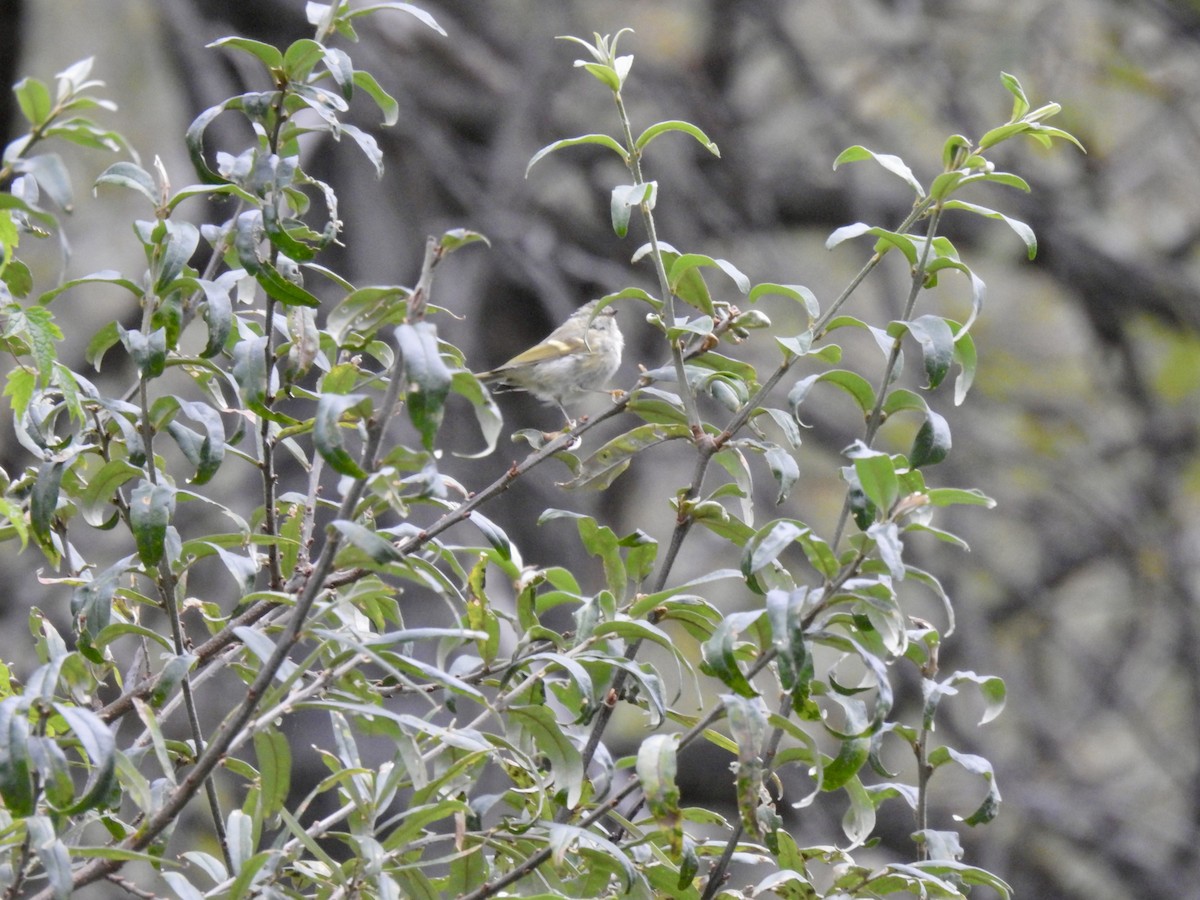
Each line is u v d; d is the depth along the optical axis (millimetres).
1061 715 19250
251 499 14852
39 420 4949
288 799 12523
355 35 4793
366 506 4355
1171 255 20391
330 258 16016
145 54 18234
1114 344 19922
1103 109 20422
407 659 4250
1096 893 19109
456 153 17688
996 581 18469
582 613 4848
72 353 16031
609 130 18500
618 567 5254
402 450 3809
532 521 17016
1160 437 19328
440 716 11070
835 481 19406
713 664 4312
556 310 15844
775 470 4832
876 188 20188
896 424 18688
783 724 4301
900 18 18969
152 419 4855
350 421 4957
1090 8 19375
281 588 4984
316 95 4551
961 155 4824
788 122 21984
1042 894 18203
